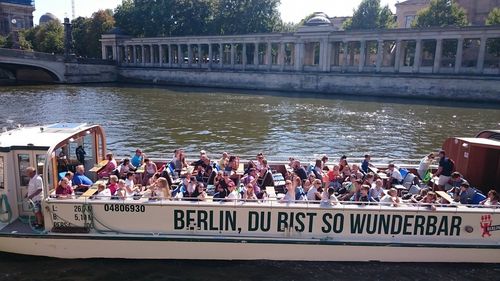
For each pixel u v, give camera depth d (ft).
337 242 36.47
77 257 36.96
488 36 227.40
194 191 37.65
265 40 310.65
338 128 129.70
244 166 49.60
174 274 35.76
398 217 36.58
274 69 309.42
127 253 36.83
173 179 44.96
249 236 36.65
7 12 490.49
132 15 387.55
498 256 37.35
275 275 35.91
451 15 273.13
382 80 251.80
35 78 332.39
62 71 313.32
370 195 38.73
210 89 296.30
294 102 211.41
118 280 34.81
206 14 374.84
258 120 143.43
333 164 49.96
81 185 38.96
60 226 36.19
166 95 238.48
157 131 116.88
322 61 287.28
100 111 156.66
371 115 161.58
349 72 271.69
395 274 36.27
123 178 44.01
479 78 220.02
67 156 41.78
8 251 36.78
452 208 36.88
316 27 285.02
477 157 44.06
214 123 134.31
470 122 142.92
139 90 271.08
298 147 101.45
